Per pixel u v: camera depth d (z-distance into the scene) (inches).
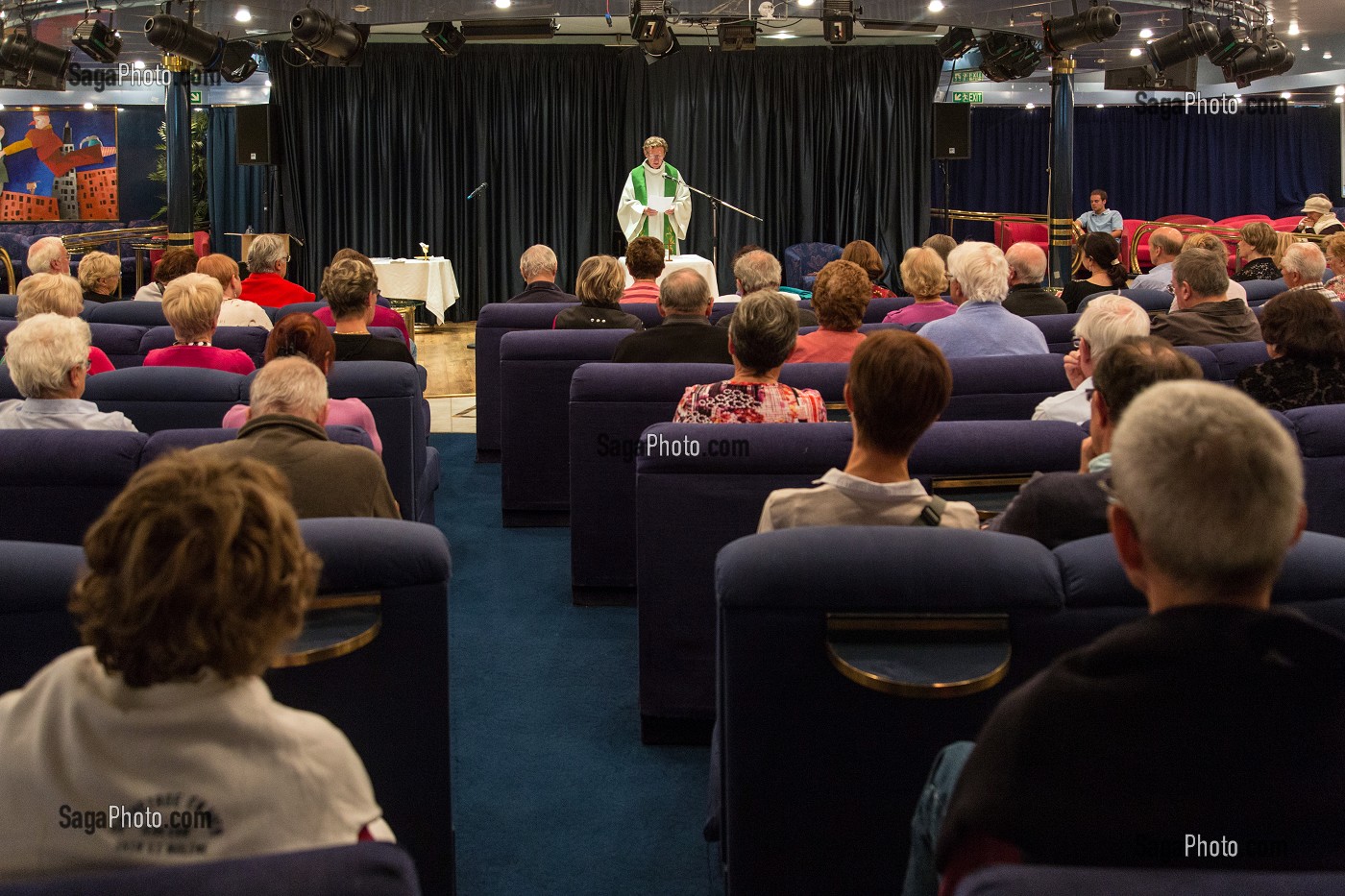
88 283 245.0
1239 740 42.0
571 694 129.6
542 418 185.3
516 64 468.1
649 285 233.5
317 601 74.0
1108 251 258.5
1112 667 42.7
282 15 372.5
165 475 42.9
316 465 94.8
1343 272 219.0
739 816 70.9
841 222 493.4
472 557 175.8
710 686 114.0
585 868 96.3
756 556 68.6
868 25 391.2
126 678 41.0
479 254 475.5
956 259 158.7
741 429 108.5
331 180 465.1
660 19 365.7
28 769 41.3
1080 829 42.3
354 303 166.2
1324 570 66.0
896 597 67.9
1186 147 559.5
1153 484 43.2
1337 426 109.3
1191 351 147.5
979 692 68.2
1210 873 37.1
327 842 43.2
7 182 488.1
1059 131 432.8
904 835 70.4
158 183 492.7
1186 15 383.9
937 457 101.5
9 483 106.2
